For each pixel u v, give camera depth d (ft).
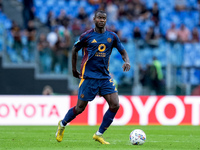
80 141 89.86
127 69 77.05
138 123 158.61
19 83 203.51
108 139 98.48
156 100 159.53
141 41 217.36
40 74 203.31
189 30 247.70
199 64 219.41
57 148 71.72
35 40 203.72
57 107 155.84
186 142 91.81
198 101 160.97
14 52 203.72
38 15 236.84
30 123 154.51
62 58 203.31
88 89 75.87
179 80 201.46
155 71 195.72
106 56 76.02
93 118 158.10
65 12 242.17
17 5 234.99
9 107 154.40
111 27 237.04
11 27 223.92
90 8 246.47
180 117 159.74
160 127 147.54
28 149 70.18
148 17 245.24
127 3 246.47
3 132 121.80
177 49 206.49
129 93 202.90
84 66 76.07
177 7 251.60
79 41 75.31
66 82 202.59
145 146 77.66
